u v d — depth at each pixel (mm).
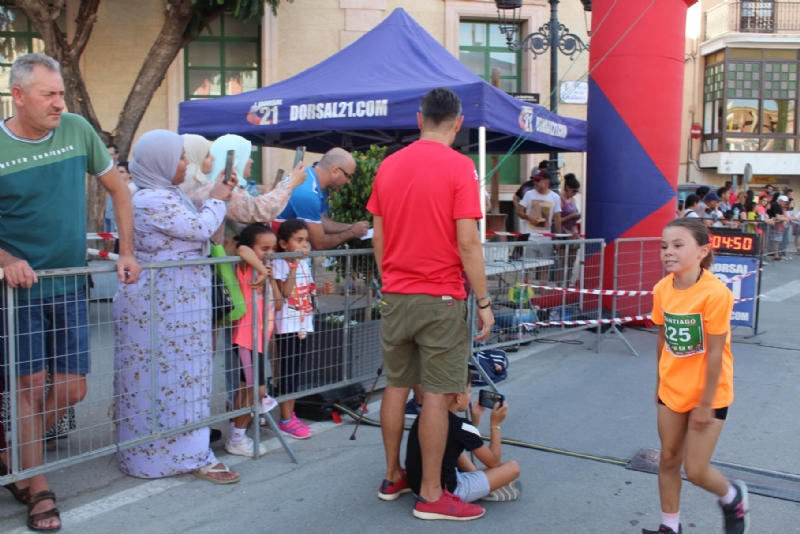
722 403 2926
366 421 4781
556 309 6637
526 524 3359
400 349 3510
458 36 13688
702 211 12445
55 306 3301
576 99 13367
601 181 7969
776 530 3305
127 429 3766
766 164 24469
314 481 3830
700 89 25500
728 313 2836
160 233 3676
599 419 4883
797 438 4566
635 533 3275
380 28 7418
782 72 24344
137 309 3635
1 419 3484
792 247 19234
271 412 4969
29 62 3049
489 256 5875
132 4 12352
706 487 2992
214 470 3805
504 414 3623
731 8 24188
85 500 3533
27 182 3195
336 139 8906
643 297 7777
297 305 4410
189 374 3785
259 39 12992
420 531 3273
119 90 12469
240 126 7004
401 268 3398
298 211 4684
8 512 3377
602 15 7863
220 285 3926
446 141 3467
